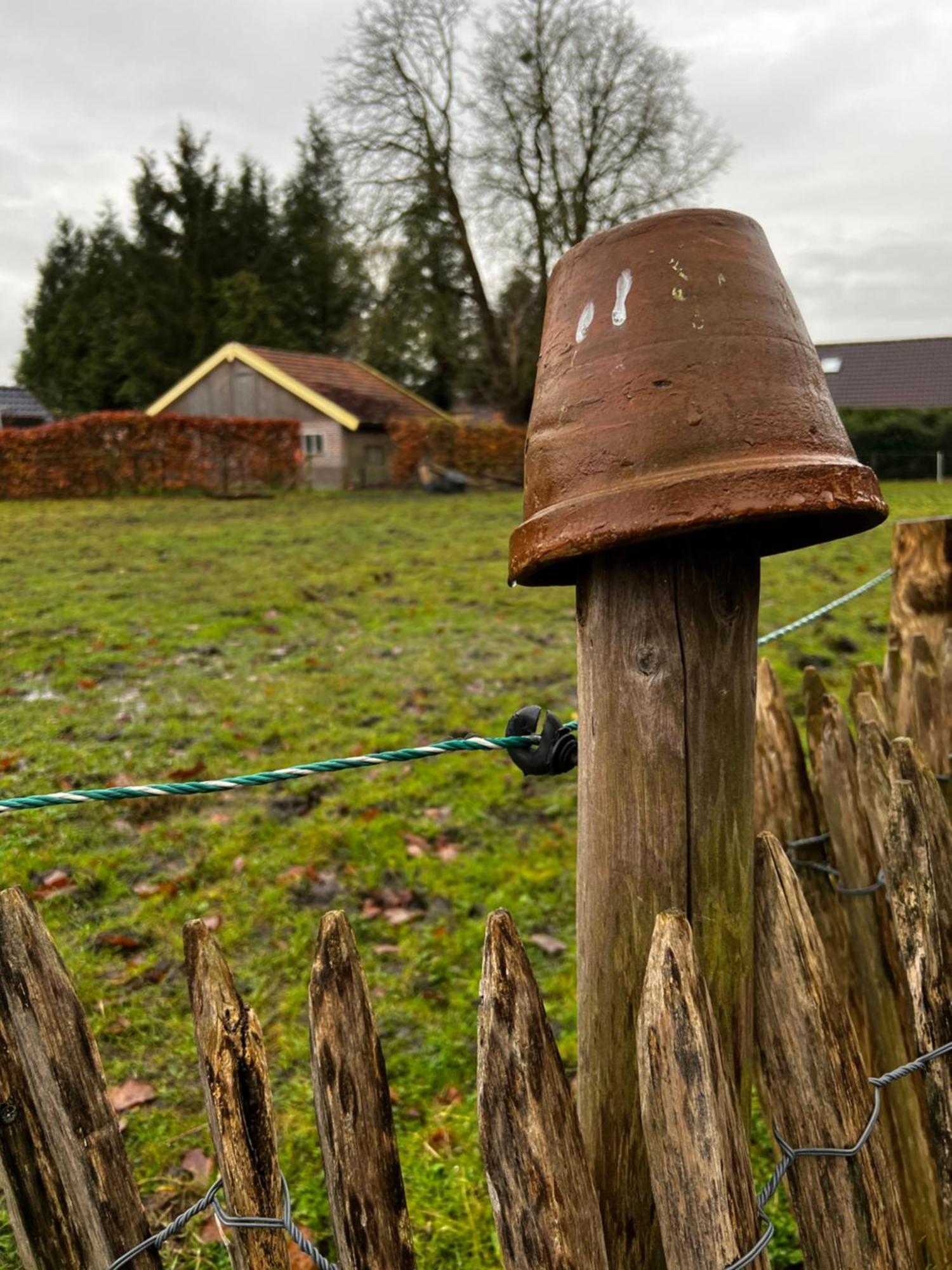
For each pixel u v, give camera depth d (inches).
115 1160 45.1
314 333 1760.6
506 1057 43.2
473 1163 100.3
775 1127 54.2
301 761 193.2
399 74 1237.1
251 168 1836.9
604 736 50.6
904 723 102.3
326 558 472.1
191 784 61.9
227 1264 87.8
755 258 48.9
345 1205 44.2
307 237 1754.4
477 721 218.8
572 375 49.0
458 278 1348.4
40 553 471.8
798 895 53.0
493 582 397.7
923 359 1512.1
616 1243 52.3
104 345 1747.0
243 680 244.4
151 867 152.3
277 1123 104.7
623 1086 51.5
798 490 43.9
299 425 1000.9
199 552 485.7
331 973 44.3
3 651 260.1
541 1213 43.0
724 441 45.0
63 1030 44.5
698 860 49.7
